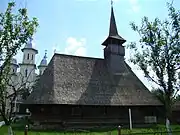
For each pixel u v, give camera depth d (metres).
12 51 9.64
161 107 26.08
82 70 25.58
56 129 20.09
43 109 21.16
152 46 21.89
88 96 22.48
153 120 24.92
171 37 21.42
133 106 24.16
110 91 24.30
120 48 28.91
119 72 27.38
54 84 22.16
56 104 20.38
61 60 25.41
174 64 21.16
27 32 10.06
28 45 52.94
